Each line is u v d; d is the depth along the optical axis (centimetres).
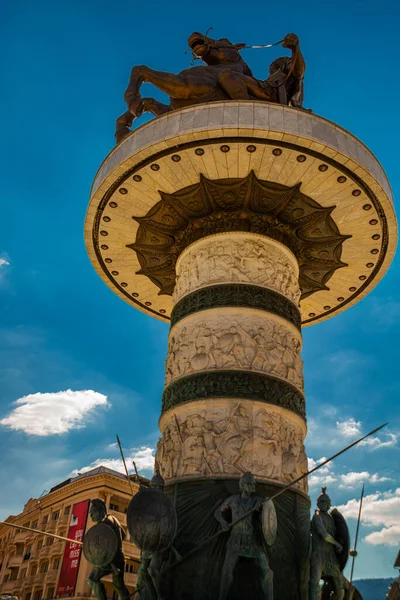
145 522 975
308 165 1348
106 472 4106
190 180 1430
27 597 4275
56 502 4466
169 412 1290
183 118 1323
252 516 1013
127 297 1978
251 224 1455
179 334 1380
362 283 1798
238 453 1151
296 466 1216
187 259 1491
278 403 1245
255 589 1002
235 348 1277
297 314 1448
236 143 1304
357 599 1130
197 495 1125
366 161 1361
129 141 1409
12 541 4888
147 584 1062
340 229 1538
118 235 1638
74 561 3869
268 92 1612
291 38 1590
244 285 1361
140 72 1575
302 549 1118
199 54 1688
